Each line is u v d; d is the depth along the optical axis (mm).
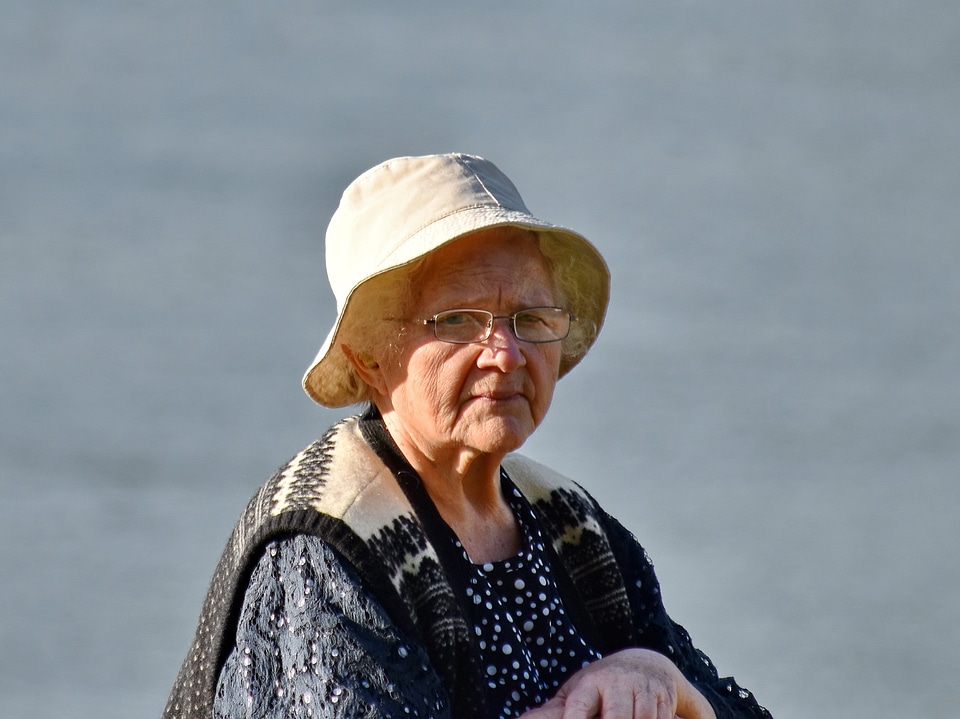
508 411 10094
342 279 10508
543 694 10281
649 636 11375
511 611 10492
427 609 9727
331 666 9102
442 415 10117
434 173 10430
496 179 10711
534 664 10406
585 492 11641
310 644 9219
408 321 10234
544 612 10602
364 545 9594
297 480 10102
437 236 9914
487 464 10711
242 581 9836
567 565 11258
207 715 9781
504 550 10844
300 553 9578
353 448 10336
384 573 9547
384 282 10234
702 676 11523
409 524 9914
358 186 10578
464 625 9883
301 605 9398
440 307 10102
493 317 10062
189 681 10008
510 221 9961
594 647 11039
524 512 11039
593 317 11422
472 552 10633
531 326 10305
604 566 11250
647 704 9812
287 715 9156
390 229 10266
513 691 10141
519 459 11641
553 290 10875
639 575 11508
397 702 9039
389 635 9289
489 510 10906
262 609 9555
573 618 11016
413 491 10297
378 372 10570
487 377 10039
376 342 10367
